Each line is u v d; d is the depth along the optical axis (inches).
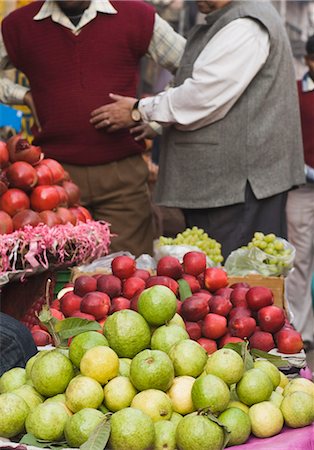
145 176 180.1
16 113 192.1
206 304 103.3
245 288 110.7
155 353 79.8
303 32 465.4
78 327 85.9
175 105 157.5
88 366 80.0
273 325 102.6
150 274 125.0
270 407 79.0
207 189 160.1
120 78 173.0
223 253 161.8
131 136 175.0
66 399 79.0
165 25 176.1
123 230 178.4
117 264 111.9
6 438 76.8
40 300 119.4
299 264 215.3
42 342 103.8
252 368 84.8
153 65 317.7
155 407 77.2
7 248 108.5
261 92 156.8
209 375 78.2
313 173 205.5
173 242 155.5
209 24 160.7
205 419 74.1
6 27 175.6
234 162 158.4
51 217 119.5
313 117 205.2
